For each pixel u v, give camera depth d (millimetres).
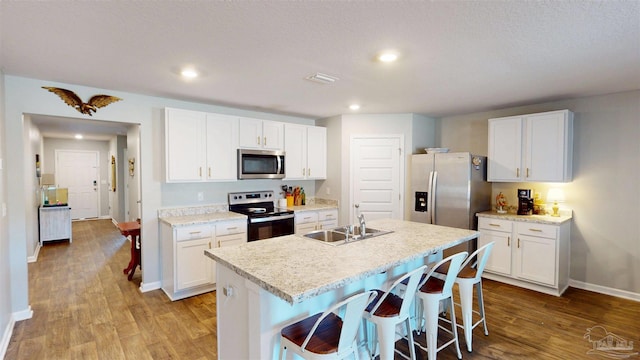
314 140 4930
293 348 1633
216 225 3629
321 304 2018
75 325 2883
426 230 2922
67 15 1773
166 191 3830
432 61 2529
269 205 4766
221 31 1990
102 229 7316
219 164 3943
